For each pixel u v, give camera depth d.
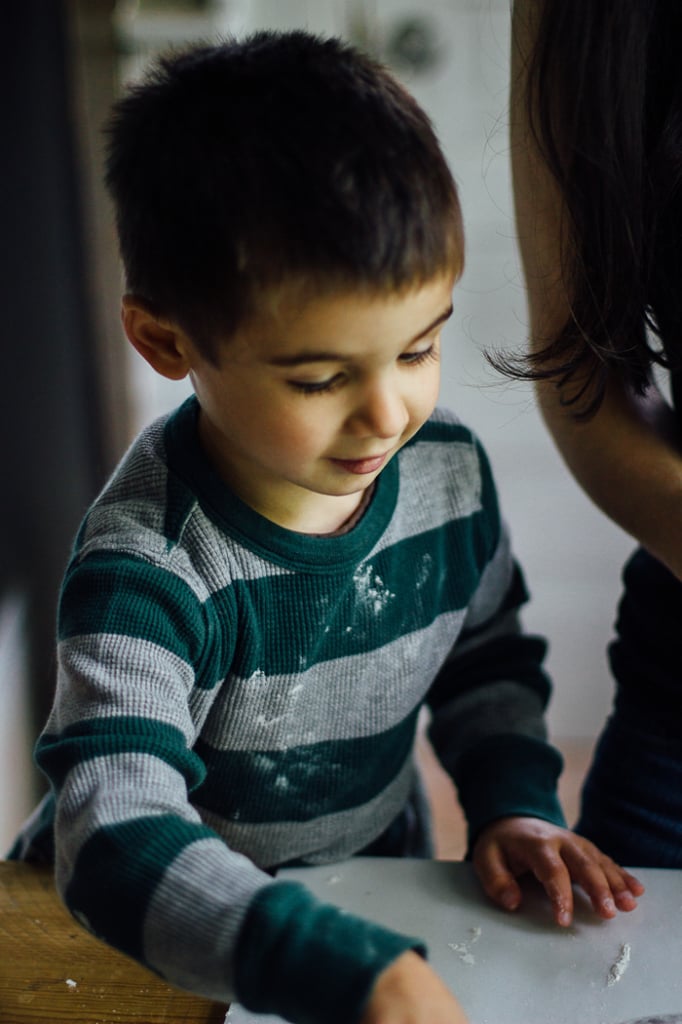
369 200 0.56
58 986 0.66
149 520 0.67
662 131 0.75
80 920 0.54
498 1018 0.63
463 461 0.81
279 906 0.50
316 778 0.78
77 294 1.78
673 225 0.77
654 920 0.71
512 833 0.77
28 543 1.82
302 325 0.56
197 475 0.68
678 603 0.88
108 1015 0.64
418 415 0.62
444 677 0.92
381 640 0.76
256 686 0.72
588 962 0.67
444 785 1.98
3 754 1.48
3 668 1.54
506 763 0.84
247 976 0.49
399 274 0.56
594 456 0.82
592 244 0.77
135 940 0.52
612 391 0.84
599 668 2.19
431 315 0.58
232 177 0.57
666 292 0.78
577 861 0.74
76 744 0.58
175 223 0.59
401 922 0.71
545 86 0.77
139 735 0.59
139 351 0.67
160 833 0.54
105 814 0.55
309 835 0.81
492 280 2.17
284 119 0.58
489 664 0.90
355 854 0.86
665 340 0.80
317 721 0.76
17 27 1.64
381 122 0.58
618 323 0.77
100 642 0.62
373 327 0.56
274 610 0.70
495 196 2.15
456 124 2.14
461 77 2.12
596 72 0.73
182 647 0.65
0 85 1.66
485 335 2.20
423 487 0.79
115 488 0.70
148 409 1.99
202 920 0.50
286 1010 0.49
